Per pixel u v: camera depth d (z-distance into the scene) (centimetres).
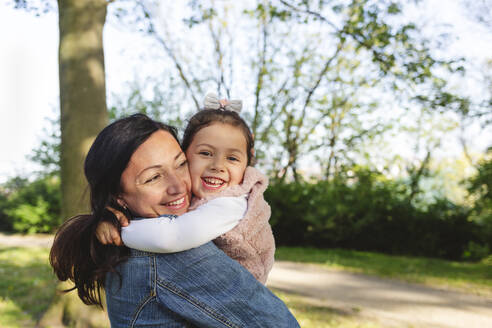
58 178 1480
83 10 427
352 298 561
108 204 115
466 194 1061
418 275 708
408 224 1026
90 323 413
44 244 1138
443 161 1538
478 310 514
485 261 862
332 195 1094
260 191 129
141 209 114
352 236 1062
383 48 710
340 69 1381
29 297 552
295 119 1434
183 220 108
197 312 101
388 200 1056
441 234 1004
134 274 107
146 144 113
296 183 1166
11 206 1439
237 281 105
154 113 1515
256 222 124
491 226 946
